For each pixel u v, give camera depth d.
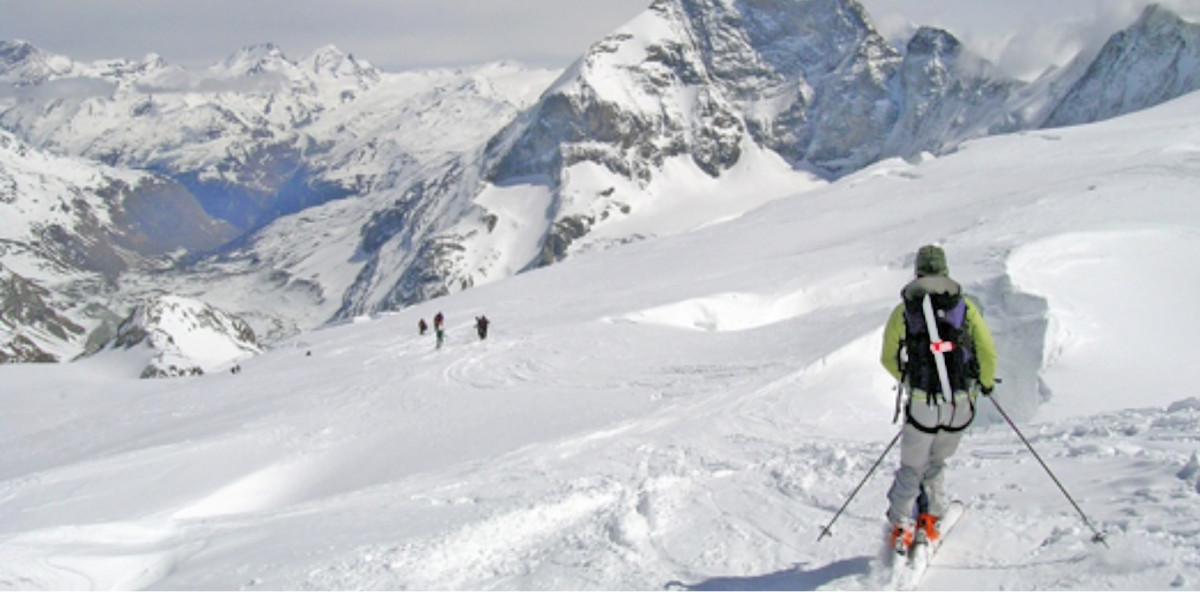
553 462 17.27
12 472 37.88
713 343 37.84
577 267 83.75
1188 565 4.75
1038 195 57.25
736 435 18.89
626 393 30.48
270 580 7.73
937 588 5.18
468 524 9.13
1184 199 46.94
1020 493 6.62
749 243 75.31
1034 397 23.25
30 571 8.47
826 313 38.56
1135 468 6.69
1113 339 24.09
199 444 31.34
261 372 56.03
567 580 6.64
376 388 39.16
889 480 7.83
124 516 24.27
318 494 26.20
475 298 76.81
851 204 84.50
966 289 29.69
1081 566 5.06
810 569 5.99
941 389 5.12
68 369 115.69
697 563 6.54
